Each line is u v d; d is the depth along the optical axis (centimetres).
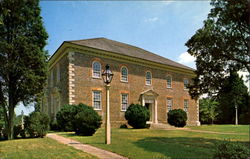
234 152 570
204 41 1121
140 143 1016
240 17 970
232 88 1191
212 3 1076
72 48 1944
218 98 1245
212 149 858
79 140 1134
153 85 2612
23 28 1384
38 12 1421
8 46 1259
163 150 820
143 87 2489
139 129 1955
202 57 1184
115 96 2194
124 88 2291
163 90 2730
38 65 1381
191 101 3138
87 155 709
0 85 1334
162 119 2653
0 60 1274
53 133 1588
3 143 1025
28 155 707
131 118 2023
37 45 1404
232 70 1155
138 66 2483
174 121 2477
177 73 2973
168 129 2102
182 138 1295
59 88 2198
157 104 2620
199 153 765
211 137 1390
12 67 1304
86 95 1970
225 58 1123
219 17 1063
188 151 807
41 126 1338
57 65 2345
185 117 2505
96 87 2048
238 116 3809
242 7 921
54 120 2202
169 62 3034
